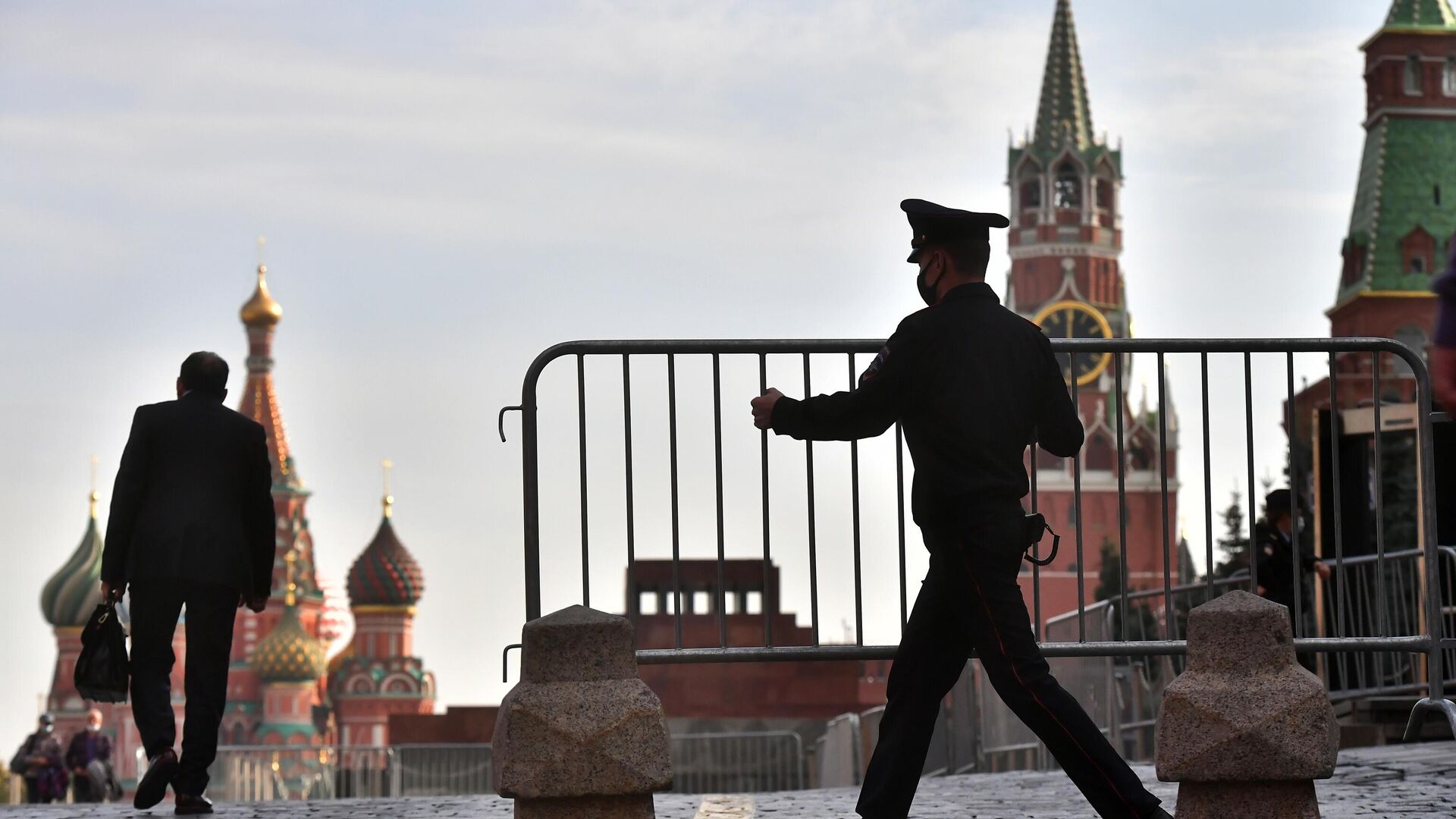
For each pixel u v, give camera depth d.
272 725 173.88
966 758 18.47
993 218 5.41
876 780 5.40
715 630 58.53
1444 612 14.15
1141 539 121.69
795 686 57.91
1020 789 7.97
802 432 5.42
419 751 34.34
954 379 5.21
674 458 6.95
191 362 8.21
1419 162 93.00
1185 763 5.49
